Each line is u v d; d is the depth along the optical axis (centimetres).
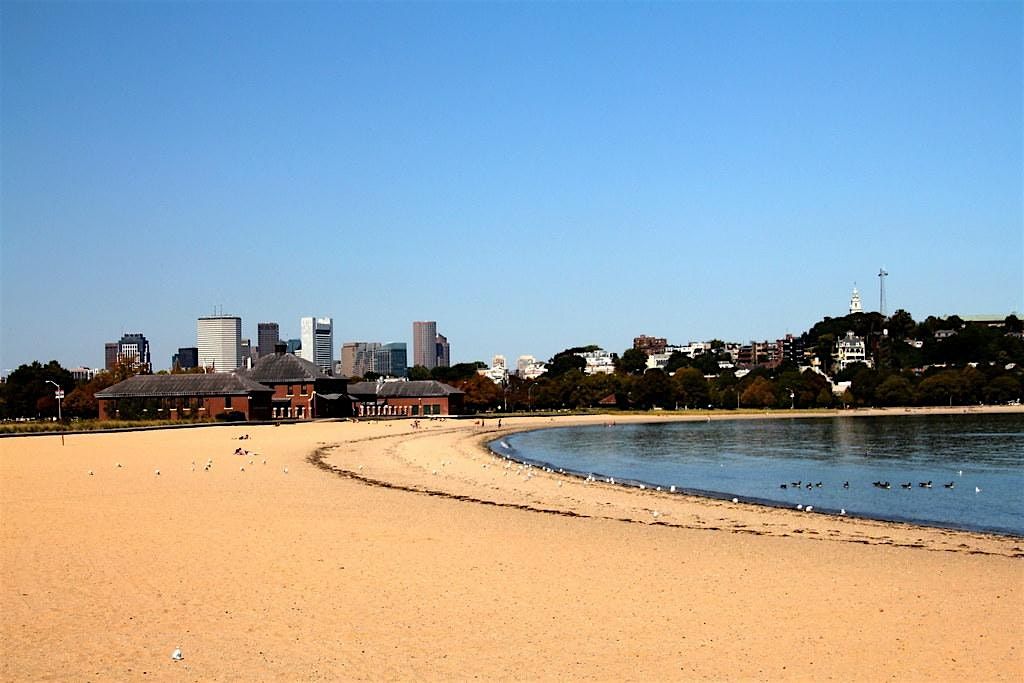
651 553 3581
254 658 2292
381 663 2267
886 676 2197
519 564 3344
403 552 3531
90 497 5075
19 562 3294
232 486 5722
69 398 19338
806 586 3045
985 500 5894
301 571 3188
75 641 2411
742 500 5744
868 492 6353
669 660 2302
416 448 10244
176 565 3259
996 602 2847
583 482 6725
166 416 16300
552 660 2298
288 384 18288
